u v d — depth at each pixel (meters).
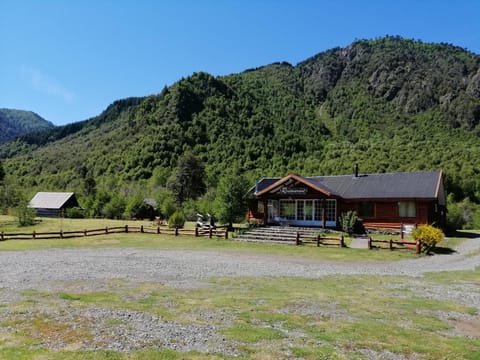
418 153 82.12
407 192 27.47
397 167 72.69
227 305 9.45
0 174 75.88
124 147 111.69
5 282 12.31
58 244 24.94
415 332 7.77
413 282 13.02
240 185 32.56
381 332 7.69
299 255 20.00
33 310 8.65
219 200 32.72
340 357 6.37
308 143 114.25
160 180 84.38
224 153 106.31
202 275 13.93
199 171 73.31
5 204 55.75
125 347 6.55
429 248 20.59
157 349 6.49
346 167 78.06
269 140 114.25
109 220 49.12
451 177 61.66
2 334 7.07
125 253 20.58
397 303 10.09
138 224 41.50
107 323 7.79
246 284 12.30
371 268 16.14
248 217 34.19
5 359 5.91
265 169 93.88
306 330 7.72
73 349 6.40
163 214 48.84
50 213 59.72
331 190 30.62
